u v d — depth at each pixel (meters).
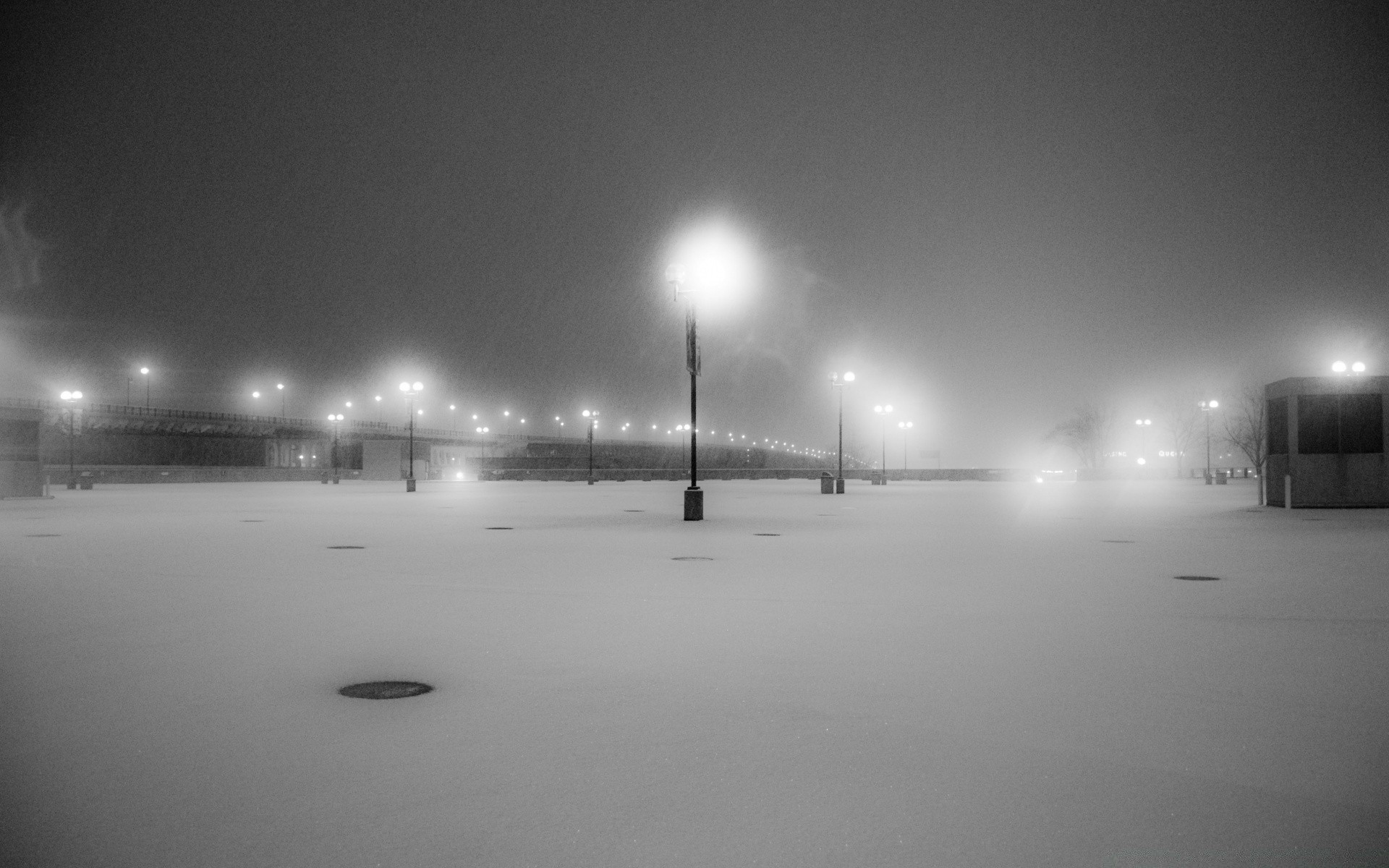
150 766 5.65
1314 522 29.31
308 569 16.30
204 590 13.55
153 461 106.56
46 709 6.96
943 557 18.47
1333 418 36.47
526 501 45.97
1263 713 6.80
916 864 4.32
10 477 48.50
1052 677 7.95
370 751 5.93
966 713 6.81
